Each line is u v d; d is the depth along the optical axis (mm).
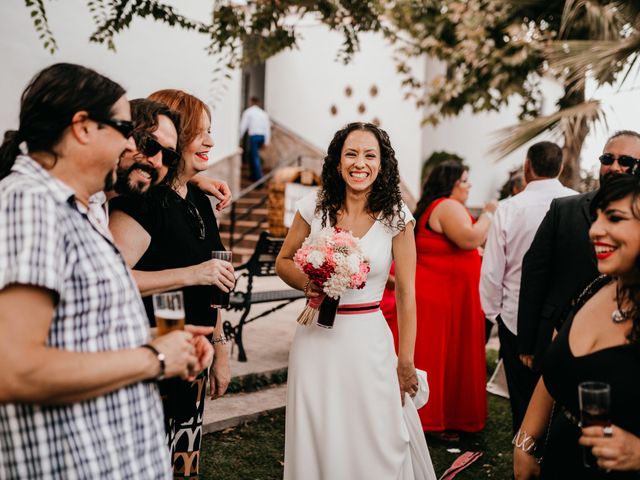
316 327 2855
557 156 3891
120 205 2271
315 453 2854
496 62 8805
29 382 1372
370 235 2861
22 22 6730
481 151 14422
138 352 1565
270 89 14836
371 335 2828
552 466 1999
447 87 9664
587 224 3145
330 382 2811
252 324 6973
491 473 3961
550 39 8602
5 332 1366
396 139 13305
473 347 4516
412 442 3004
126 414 1593
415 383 2990
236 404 4629
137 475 1602
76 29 7301
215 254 2490
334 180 2941
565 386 1945
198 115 2543
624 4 7773
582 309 1988
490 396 5543
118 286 1603
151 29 8352
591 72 7066
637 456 1713
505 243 3904
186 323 2461
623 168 3244
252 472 3717
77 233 1533
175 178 2518
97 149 1582
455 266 4445
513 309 3895
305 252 2686
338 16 5723
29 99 1559
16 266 1379
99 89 1574
